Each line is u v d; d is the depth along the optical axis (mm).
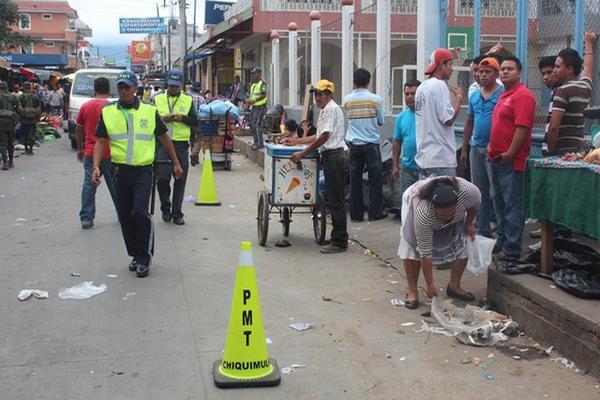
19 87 27719
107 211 10289
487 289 5648
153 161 6766
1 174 14523
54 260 7336
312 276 6777
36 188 12594
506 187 5688
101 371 4465
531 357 4676
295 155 7648
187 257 7520
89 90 19969
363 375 4434
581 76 6711
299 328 5250
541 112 7773
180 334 5148
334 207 7684
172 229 9055
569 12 7289
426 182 5449
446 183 5312
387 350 4844
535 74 7844
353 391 4207
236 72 28109
